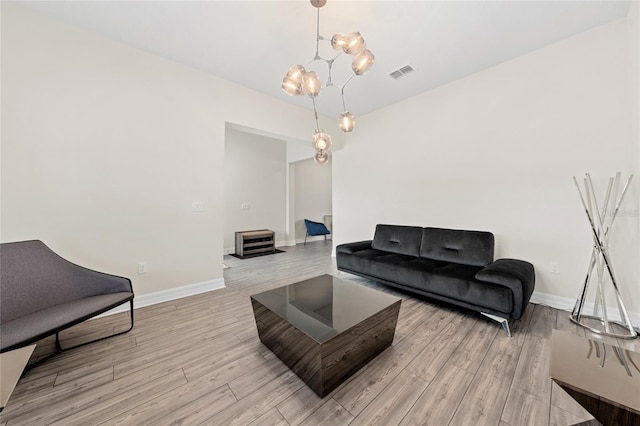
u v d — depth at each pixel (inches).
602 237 81.3
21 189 77.2
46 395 51.3
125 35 90.6
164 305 99.7
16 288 66.3
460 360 62.7
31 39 78.5
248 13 79.6
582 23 83.3
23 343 52.2
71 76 85.0
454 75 116.2
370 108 155.4
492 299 76.6
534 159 98.6
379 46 94.9
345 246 132.4
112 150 93.0
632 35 75.9
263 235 210.5
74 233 86.0
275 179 245.8
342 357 54.6
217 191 120.2
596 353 42.0
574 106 89.6
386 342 67.7
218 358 64.4
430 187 132.3
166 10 78.5
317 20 81.7
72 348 68.5
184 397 51.1
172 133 106.9
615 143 82.1
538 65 97.0
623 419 32.8
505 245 106.4
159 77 103.2
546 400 49.4
